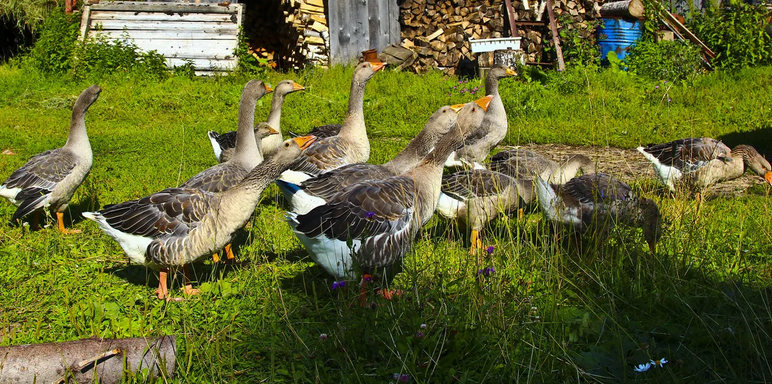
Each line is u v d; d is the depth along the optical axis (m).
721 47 16.19
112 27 16.80
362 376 3.54
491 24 17.12
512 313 4.11
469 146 8.35
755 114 11.70
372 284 4.36
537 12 17.19
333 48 17.41
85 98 6.62
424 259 5.07
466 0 17.45
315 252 4.53
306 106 13.23
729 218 6.48
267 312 4.49
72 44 16.17
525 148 10.30
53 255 5.74
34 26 18.97
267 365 3.85
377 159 9.12
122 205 4.75
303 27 17.38
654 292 4.53
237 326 4.36
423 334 3.67
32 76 15.51
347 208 4.48
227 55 16.45
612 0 17.55
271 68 17.97
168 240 4.66
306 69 16.50
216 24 16.80
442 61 17.27
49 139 10.68
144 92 14.15
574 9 17.30
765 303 4.13
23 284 5.08
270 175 4.86
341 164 7.31
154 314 4.52
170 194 4.79
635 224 5.35
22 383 3.48
